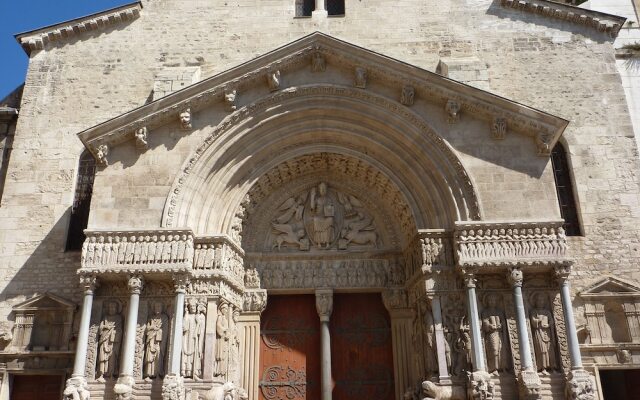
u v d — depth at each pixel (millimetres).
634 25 20781
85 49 19812
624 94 18641
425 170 16188
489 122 15953
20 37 19641
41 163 18156
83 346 13969
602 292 16031
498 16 19984
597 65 19094
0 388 15586
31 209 17578
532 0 19844
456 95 15875
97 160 15633
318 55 16750
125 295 14820
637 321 15734
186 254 14648
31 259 16984
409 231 16641
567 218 17266
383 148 16734
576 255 16594
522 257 14430
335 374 16406
